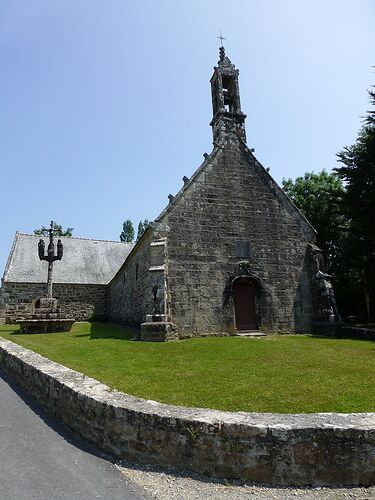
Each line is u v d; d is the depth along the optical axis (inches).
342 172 935.0
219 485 180.2
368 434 181.5
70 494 173.9
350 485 177.3
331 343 546.3
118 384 310.2
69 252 1322.6
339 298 1209.4
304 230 751.1
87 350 482.3
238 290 684.1
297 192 1305.4
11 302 1132.5
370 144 886.4
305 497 169.3
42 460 210.1
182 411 210.4
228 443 187.8
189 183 692.7
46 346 521.0
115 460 210.7
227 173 722.8
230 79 852.0
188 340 575.8
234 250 690.2
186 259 655.8
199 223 680.4
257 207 724.7
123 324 960.3
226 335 645.9
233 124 791.1
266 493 173.2
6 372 431.2
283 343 538.3
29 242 1311.5
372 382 312.2
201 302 645.9
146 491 176.7
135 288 822.5
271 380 319.9
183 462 195.2
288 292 708.0
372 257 993.5
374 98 887.1
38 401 319.0
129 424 213.8
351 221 1029.2
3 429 257.0
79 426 249.1
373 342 562.6
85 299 1216.8
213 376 337.4
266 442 183.3
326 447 180.4
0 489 177.9
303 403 259.6
